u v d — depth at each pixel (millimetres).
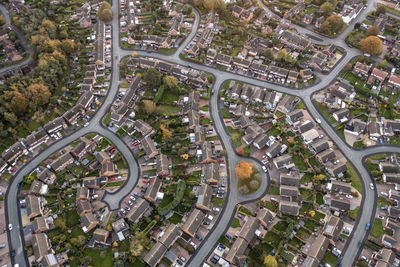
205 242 132125
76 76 196750
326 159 153875
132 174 153250
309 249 126500
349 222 137250
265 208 139875
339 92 182875
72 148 162875
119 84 194250
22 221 136625
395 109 178125
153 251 123500
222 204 143125
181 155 157750
